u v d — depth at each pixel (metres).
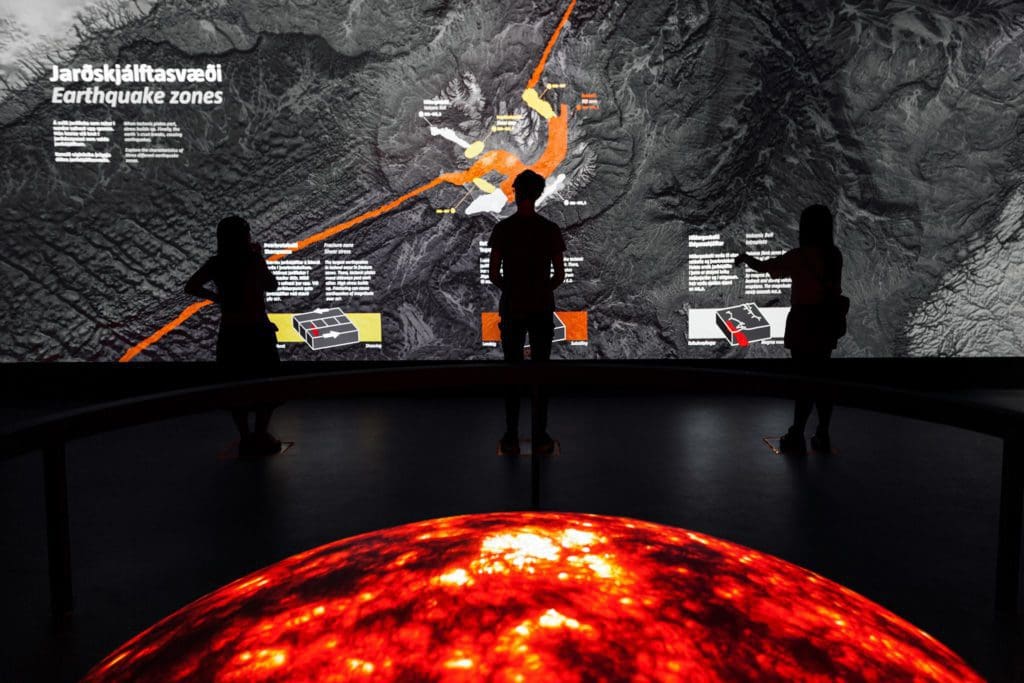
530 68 5.66
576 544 0.52
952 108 5.55
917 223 5.65
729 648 0.40
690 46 5.63
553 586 0.45
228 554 2.71
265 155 5.70
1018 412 1.59
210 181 5.69
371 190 5.74
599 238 5.78
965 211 5.63
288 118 5.68
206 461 4.03
